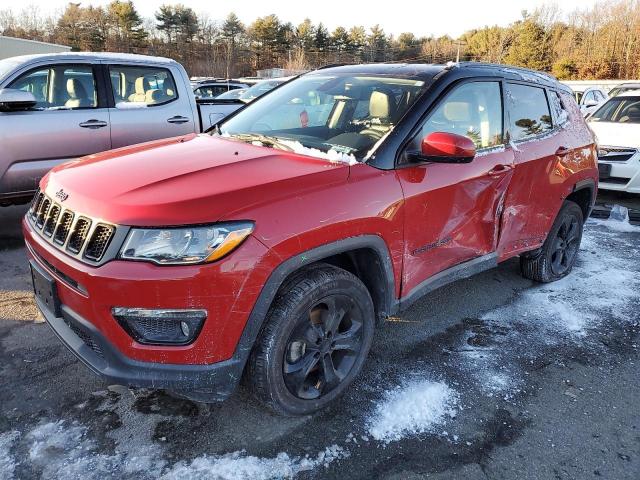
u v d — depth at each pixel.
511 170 3.56
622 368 3.31
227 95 13.32
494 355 3.38
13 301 3.79
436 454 2.48
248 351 2.31
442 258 3.20
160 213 2.14
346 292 2.64
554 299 4.30
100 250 2.18
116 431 2.52
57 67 5.36
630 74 56.06
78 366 3.02
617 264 5.21
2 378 2.88
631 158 7.64
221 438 2.51
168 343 2.19
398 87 3.27
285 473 2.32
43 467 2.28
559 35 61.25
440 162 2.80
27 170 5.06
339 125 3.21
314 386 2.68
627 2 57.81
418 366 3.21
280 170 2.54
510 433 2.66
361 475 2.34
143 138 5.88
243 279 2.18
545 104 4.20
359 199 2.57
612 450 2.58
